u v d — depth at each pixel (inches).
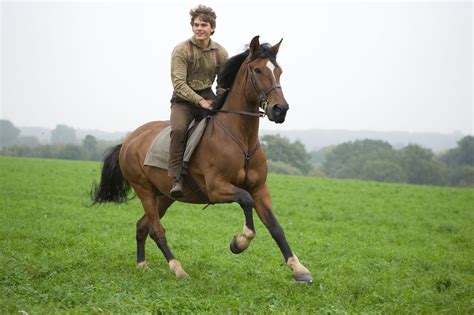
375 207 782.5
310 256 415.5
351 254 435.8
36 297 262.2
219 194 294.5
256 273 335.3
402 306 265.3
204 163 303.3
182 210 663.1
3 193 732.7
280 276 331.0
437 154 3646.7
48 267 324.8
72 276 306.2
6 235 447.8
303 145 2824.8
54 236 446.6
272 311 240.2
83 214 591.8
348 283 313.0
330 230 572.4
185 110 320.2
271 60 288.7
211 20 315.6
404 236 555.2
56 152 3048.7
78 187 860.6
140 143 355.3
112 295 262.2
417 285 328.5
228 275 326.0
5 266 319.0
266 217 294.4
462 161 3486.7
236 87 301.9
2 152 3024.1
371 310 258.2
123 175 370.3
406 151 3053.6
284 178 1293.1
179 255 402.6
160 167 328.5
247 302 257.1
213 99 326.6
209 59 322.0
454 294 296.2
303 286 290.2
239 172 293.9
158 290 279.6
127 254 394.0
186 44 319.3
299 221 628.1
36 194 743.1
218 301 257.1
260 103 289.0
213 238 486.3
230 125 299.1
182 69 315.9
